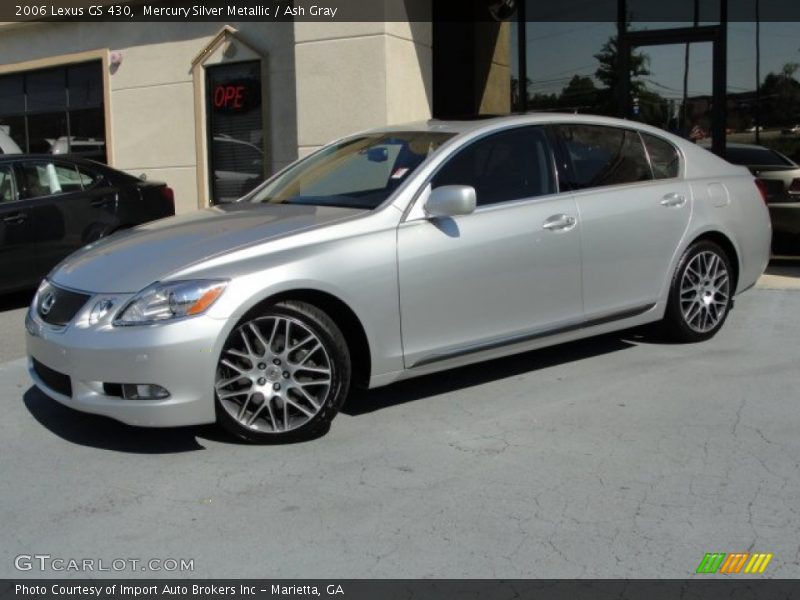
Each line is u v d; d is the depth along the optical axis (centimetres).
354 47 983
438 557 335
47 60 1359
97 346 414
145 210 921
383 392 532
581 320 542
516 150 530
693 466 413
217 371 422
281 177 586
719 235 619
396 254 463
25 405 526
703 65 1062
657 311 587
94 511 381
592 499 380
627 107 1104
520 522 361
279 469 420
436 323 480
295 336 444
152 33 1244
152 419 413
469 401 512
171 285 416
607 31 1100
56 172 856
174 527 364
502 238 498
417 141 528
